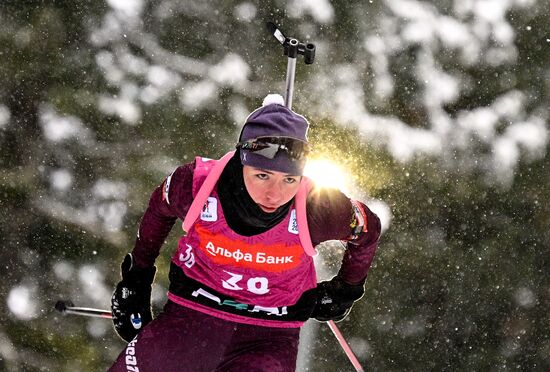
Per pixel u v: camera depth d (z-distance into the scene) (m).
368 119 20.86
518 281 21.19
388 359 20.09
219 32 21.34
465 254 20.86
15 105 20.78
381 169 20.59
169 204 8.90
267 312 9.18
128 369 9.13
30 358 20.03
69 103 20.73
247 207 8.38
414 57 21.67
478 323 20.86
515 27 22.55
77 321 20.08
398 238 20.44
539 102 22.06
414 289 20.45
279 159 7.99
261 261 8.77
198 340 9.16
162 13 21.44
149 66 20.98
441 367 20.44
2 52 21.03
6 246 20.30
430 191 20.83
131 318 10.01
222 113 20.62
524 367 21.03
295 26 21.48
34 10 21.31
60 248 20.25
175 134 20.50
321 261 19.19
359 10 21.84
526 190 21.44
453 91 21.61
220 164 8.50
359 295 10.29
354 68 21.25
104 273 20.11
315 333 19.95
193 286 9.14
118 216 20.23
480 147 21.36
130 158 20.45
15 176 20.52
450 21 22.22
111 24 21.25
